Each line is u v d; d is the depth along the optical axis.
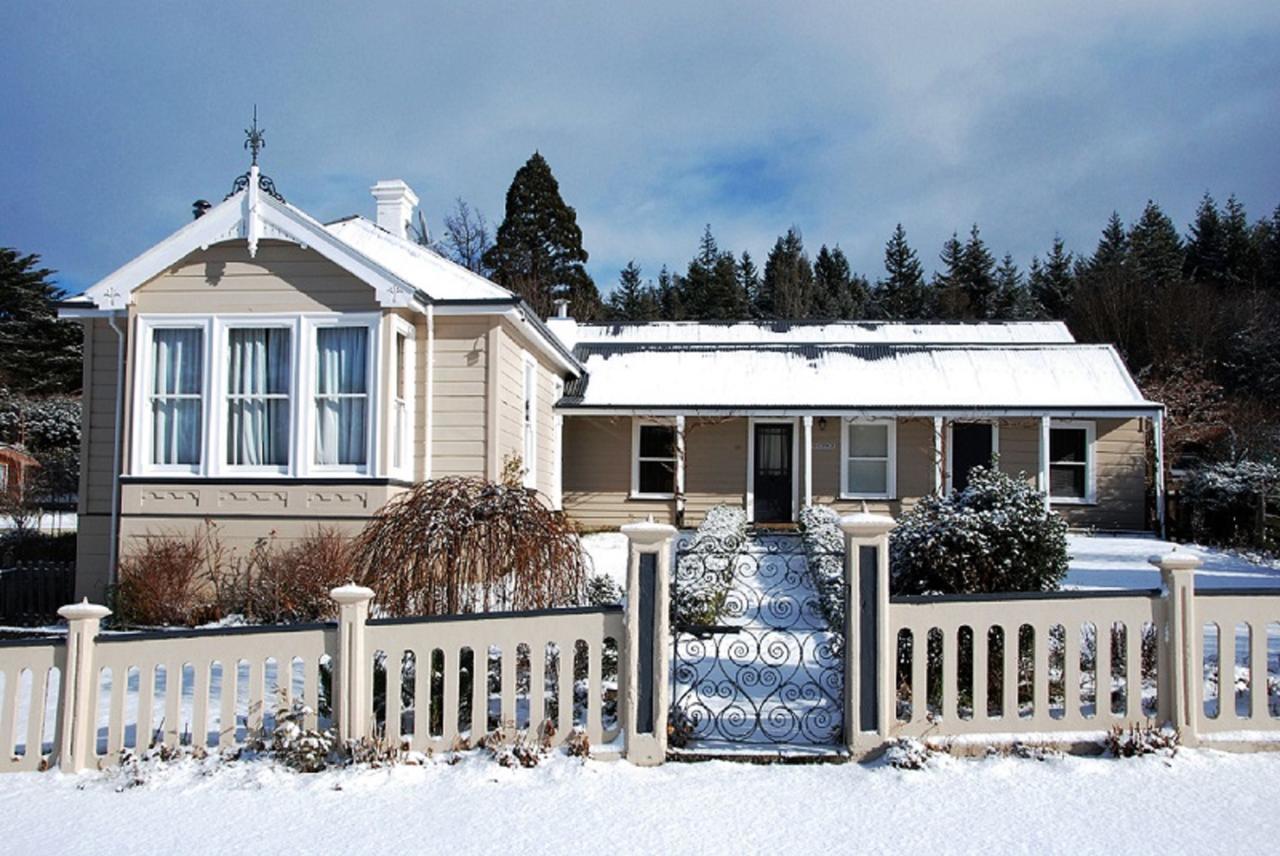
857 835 4.82
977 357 21.11
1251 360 40.38
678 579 10.11
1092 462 19.95
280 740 5.81
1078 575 13.27
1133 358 43.75
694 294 61.31
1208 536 18.33
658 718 5.81
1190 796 5.24
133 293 12.41
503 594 7.21
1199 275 56.47
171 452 12.41
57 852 4.77
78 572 13.05
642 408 19.58
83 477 13.15
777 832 4.86
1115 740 5.81
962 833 4.83
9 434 35.22
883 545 5.91
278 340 12.47
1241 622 6.07
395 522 7.37
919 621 5.96
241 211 12.30
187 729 6.70
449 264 14.20
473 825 4.97
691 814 5.07
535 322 14.78
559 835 4.84
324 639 6.00
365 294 12.30
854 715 5.84
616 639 6.02
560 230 46.62
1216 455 29.48
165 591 11.45
